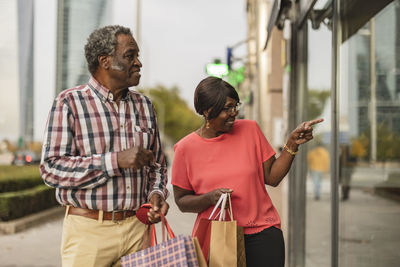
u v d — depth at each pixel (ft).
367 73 11.07
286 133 17.95
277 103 24.11
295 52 16.55
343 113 11.14
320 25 13.19
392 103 10.59
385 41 10.16
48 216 28.99
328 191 12.93
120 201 7.01
